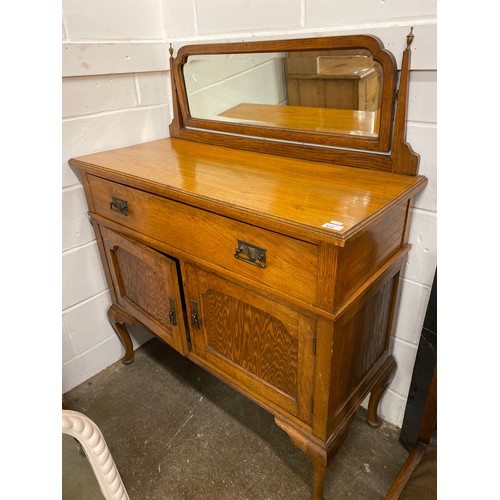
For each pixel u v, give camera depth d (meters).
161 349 1.59
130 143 1.29
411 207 0.90
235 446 1.19
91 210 1.17
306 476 1.10
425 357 1.00
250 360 0.95
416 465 1.02
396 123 0.87
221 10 1.09
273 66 1.02
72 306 1.33
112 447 1.20
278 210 0.71
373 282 0.80
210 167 0.99
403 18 0.81
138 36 1.21
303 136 1.03
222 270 0.84
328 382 0.79
